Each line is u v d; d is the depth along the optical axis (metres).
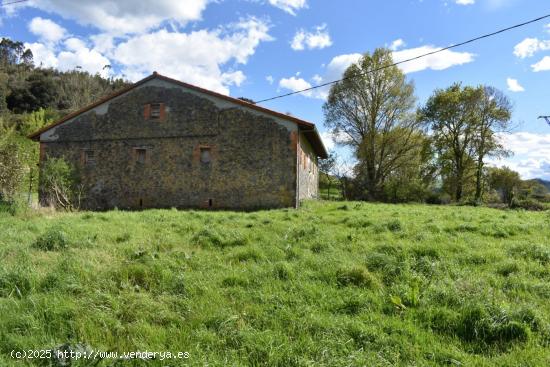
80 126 19.08
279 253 6.71
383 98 31.67
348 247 7.24
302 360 3.20
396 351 3.42
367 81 31.66
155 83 18.28
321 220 11.14
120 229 9.10
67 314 4.10
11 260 5.99
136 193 18.19
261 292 4.82
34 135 19.62
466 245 7.33
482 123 33.81
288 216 12.02
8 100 59.53
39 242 7.07
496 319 3.84
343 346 3.47
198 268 5.85
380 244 7.30
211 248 7.30
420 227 9.43
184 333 3.76
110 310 4.22
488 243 7.57
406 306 4.40
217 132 17.42
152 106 18.31
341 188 35.00
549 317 4.00
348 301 4.48
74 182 18.22
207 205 17.31
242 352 3.40
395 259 6.07
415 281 4.98
